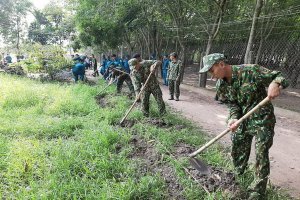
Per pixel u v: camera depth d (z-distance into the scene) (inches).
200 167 158.1
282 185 174.6
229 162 187.5
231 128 138.7
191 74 1051.3
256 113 139.3
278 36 709.9
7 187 155.5
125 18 768.3
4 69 728.3
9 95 370.9
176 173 169.5
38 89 436.1
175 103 429.7
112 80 465.1
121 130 245.0
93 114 303.9
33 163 179.8
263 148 136.7
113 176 169.0
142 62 295.6
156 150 201.5
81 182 155.6
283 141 260.2
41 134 243.0
